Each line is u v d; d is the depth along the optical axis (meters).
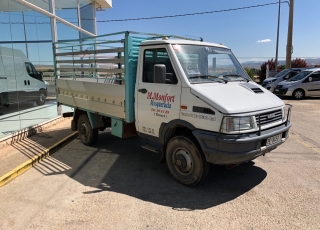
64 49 7.06
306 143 6.82
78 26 11.56
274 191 4.20
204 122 3.93
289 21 21.69
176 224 3.35
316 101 14.85
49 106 9.15
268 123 4.12
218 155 3.85
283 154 5.97
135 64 5.00
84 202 3.92
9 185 4.52
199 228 3.26
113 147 6.68
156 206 3.79
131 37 4.86
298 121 9.53
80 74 6.70
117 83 5.31
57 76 7.47
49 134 7.73
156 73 4.14
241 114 3.75
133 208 3.74
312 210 3.62
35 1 8.33
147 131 4.93
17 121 7.46
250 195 4.09
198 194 4.14
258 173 4.91
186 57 4.49
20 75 7.63
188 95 4.12
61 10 10.23
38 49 8.43
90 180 4.71
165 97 4.44
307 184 4.45
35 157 5.63
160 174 4.96
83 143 6.91
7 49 7.12
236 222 3.38
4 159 5.56
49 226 3.33
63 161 5.71
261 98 4.32
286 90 16.05
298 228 3.23
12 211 3.68
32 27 8.07
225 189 4.30
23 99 7.74
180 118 4.26
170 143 4.52
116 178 4.80
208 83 4.38
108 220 3.44
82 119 6.74
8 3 7.01
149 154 6.13
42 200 3.98
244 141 3.70
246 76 5.29
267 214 3.54
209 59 4.85
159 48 4.54
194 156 4.19
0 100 6.84
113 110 5.41
